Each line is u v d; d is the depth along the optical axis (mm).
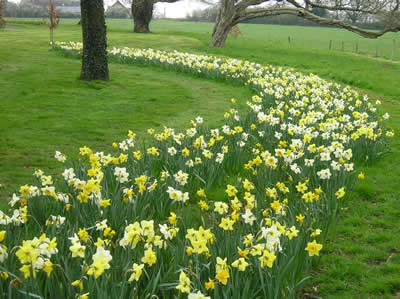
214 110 12805
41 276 3201
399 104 17312
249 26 79250
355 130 9047
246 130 8711
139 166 5957
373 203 6324
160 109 12672
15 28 46125
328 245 4930
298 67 26547
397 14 27484
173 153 6270
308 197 4801
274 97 12727
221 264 3045
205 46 32375
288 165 6285
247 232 4223
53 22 28797
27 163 7297
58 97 13492
